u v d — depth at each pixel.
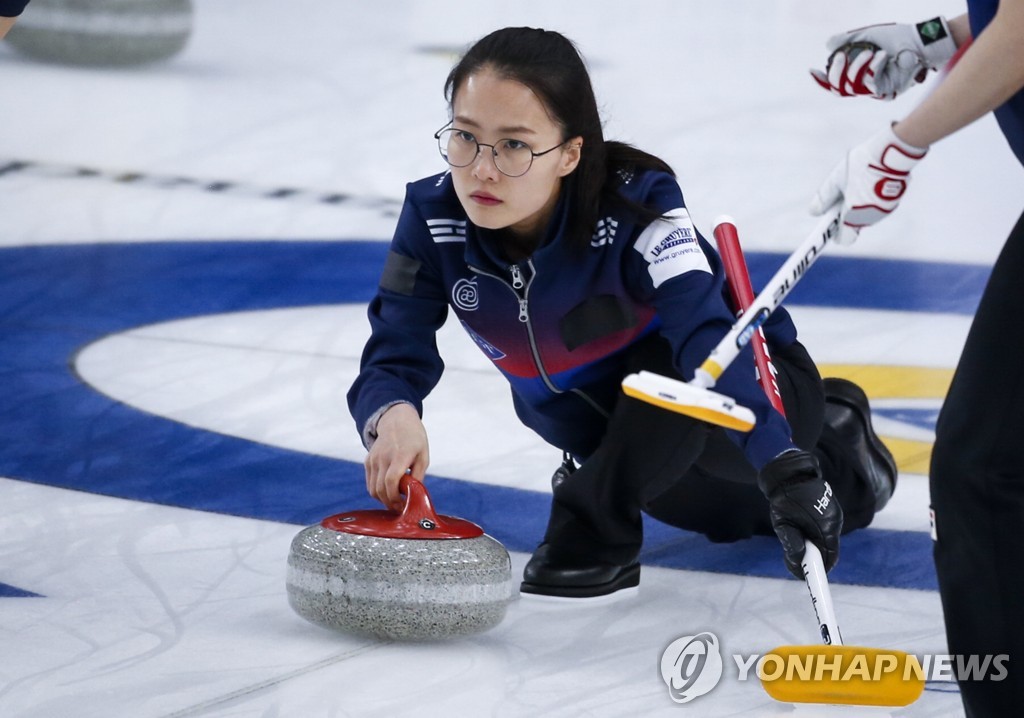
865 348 15.13
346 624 8.16
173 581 9.23
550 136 8.10
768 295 6.71
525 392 9.59
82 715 7.10
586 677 7.88
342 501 10.91
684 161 22.44
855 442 10.34
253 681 7.61
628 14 33.03
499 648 8.32
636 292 8.97
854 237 6.90
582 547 9.31
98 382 13.39
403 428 8.76
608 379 9.42
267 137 23.11
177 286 16.55
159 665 7.81
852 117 25.48
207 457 11.70
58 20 26.94
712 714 7.35
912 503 11.44
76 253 17.48
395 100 25.50
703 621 8.93
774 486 7.93
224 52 28.56
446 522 8.48
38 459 11.46
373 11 32.41
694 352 8.52
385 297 9.32
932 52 7.72
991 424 6.29
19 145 22.00
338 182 21.05
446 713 7.26
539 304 8.91
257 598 9.00
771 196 20.92
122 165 21.36
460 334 15.94
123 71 26.78
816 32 31.75
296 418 12.77
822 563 7.79
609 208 8.70
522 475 11.73
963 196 21.66
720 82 27.47
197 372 13.84
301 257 17.81
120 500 10.72
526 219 8.68
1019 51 6.00
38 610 8.62
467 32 30.80
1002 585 6.33
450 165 8.25
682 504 10.23
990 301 6.34
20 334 14.70
